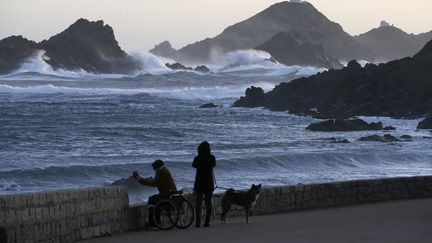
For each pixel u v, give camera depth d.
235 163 73.88
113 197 24.41
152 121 152.75
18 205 19.67
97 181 66.06
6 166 72.06
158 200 25.81
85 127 126.94
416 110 168.50
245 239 20.61
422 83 186.50
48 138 106.94
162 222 25.92
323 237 19.98
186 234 23.12
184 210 26.67
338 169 76.81
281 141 107.75
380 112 173.25
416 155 85.31
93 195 23.28
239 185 60.16
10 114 161.38
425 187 36.19
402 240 18.36
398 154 84.69
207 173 26.45
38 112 170.62
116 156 82.56
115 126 132.50
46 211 20.84
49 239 20.88
